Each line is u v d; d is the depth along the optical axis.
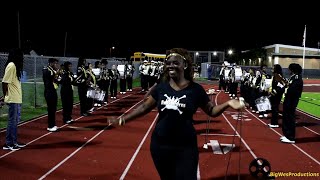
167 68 3.92
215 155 8.43
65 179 6.51
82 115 14.15
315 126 13.16
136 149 8.84
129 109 16.31
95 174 6.82
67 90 12.18
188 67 3.93
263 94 13.34
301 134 11.51
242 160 8.06
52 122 10.85
